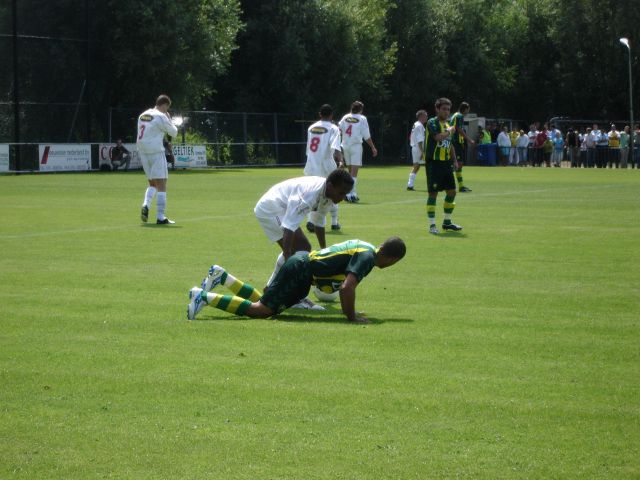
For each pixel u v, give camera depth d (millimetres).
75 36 87062
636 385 13375
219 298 17906
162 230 33906
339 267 17766
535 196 52531
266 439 11055
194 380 13547
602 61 135625
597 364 14578
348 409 12195
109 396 12781
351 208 44125
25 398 12688
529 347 15695
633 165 99562
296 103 111438
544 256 27391
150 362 14562
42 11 84562
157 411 12125
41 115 85375
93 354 15070
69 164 83938
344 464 10266
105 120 91438
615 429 11453
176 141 96062
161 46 92062
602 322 17828
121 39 90938
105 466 10242
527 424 11625
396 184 65125
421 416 11914
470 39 131000
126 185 62219
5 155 80500
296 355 15039
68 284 21984
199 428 11445
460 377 13773
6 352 15203
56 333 16625
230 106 117125
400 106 128750
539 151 108812
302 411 12117
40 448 10789
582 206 45469
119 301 19812
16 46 82500
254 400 12586
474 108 139625
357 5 113938
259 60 112500
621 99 135875
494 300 20188
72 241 30469
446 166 33594
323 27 111812
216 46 98875
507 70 136875
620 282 22688
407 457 10477
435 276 23562
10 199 49031
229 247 29000
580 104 140250
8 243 29891
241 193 54312
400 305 19594
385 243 17797
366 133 48781
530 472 10062
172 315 18297
